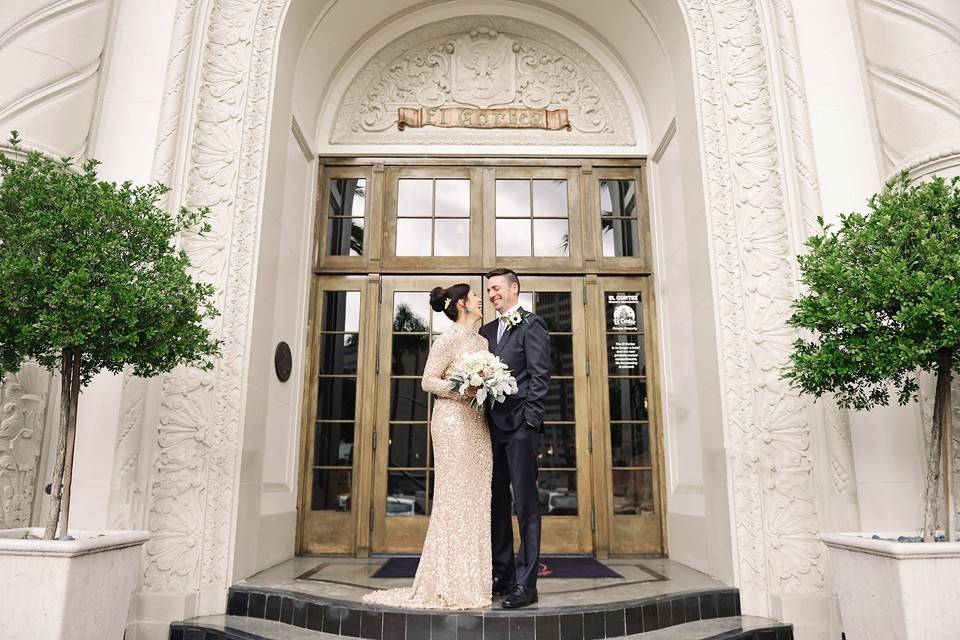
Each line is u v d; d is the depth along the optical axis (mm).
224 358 3346
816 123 3584
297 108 4348
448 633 2637
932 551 2184
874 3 3566
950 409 2428
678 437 4215
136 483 3072
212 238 3461
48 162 2379
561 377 4586
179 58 3602
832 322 2477
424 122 4973
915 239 2395
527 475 2842
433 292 3068
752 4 3838
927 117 3293
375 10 4754
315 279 4723
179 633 2914
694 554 3807
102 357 2395
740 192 3574
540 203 4883
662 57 4387
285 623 2949
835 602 3047
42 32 3361
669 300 4441
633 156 4891
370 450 4434
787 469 3223
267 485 3838
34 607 2064
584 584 3330
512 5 5027
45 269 2172
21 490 3002
